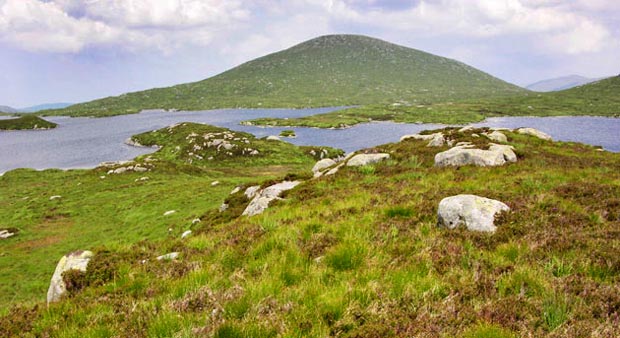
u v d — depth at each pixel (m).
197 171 80.94
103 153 138.88
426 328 5.37
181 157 124.25
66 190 64.69
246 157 121.31
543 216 10.50
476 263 7.65
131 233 39.06
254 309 6.21
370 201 14.16
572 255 7.80
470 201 10.74
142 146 149.25
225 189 54.56
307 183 21.23
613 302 5.72
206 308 6.39
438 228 10.48
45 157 134.50
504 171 18.92
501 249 8.44
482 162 21.17
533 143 34.06
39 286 29.33
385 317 5.78
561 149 32.06
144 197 54.38
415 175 19.27
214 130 148.88
